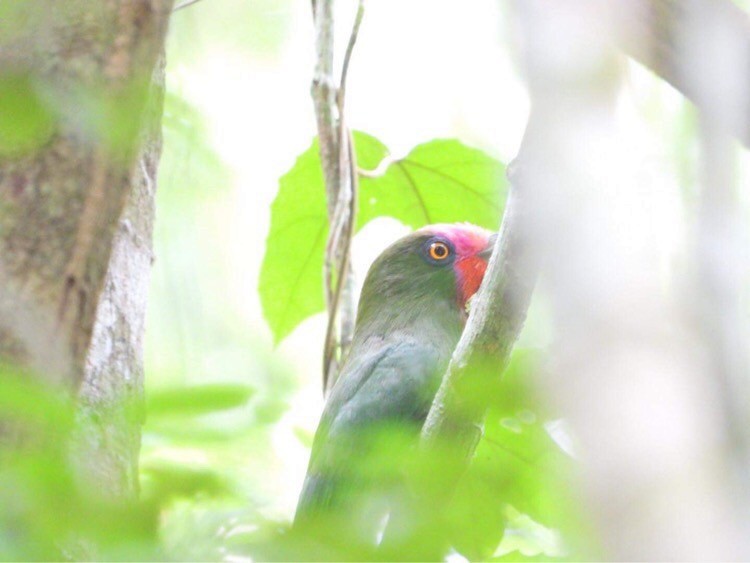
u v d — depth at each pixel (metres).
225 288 13.43
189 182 8.31
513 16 3.10
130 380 8.58
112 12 5.64
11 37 5.56
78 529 4.23
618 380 2.76
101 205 6.19
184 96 8.60
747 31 3.25
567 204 2.99
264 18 11.43
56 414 4.57
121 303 8.68
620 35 3.14
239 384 5.03
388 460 5.63
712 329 2.98
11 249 6.16
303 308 11.97
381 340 11.13
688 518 2.65
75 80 5.52
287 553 4.37
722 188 3.21
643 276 2.92
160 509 4.40
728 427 2.79
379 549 4.55
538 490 5.18
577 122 3.00
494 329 6.21
